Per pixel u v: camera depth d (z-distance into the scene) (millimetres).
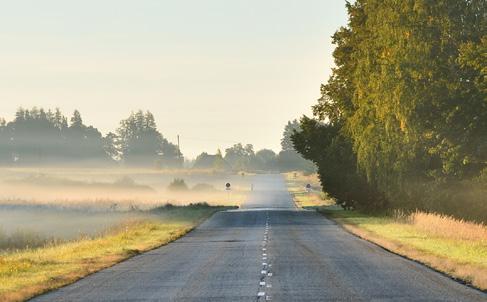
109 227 70688
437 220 59656
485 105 51781
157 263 36969
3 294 25078
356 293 24250
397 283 27016
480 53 50188
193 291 25531
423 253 39344
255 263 35938
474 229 52562
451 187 61469
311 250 43719
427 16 58094
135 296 24562
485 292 24375
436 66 55938
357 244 48406
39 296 25094
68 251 44438
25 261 37344
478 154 54500
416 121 58188
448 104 54781
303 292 24672
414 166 66000
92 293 25625
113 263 37094
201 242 52656
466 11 57250
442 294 23891
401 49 59375
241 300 22953
